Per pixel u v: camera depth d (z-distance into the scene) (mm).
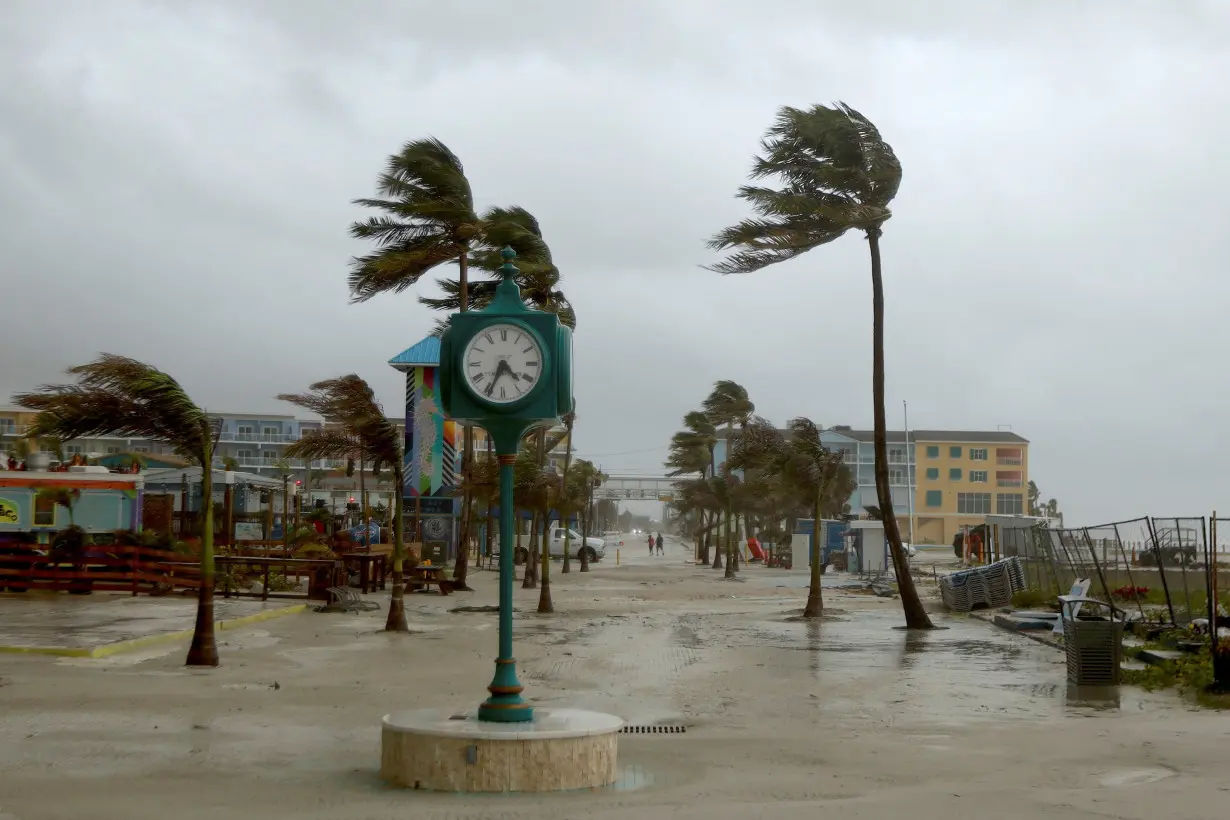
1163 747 10430
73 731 10539
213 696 13031
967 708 13188
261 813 7484
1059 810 7633
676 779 8938
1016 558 30578
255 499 46688
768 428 28969
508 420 9477
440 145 32750
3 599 26219
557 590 38844
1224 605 19906
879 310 25469
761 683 15289
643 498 152750
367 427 21609
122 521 30766
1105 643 15055
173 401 15352
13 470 31000
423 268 32438
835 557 63531
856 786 8672
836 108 24984
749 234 24797
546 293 37688
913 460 134250
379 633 21375
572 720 8852
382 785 8492
